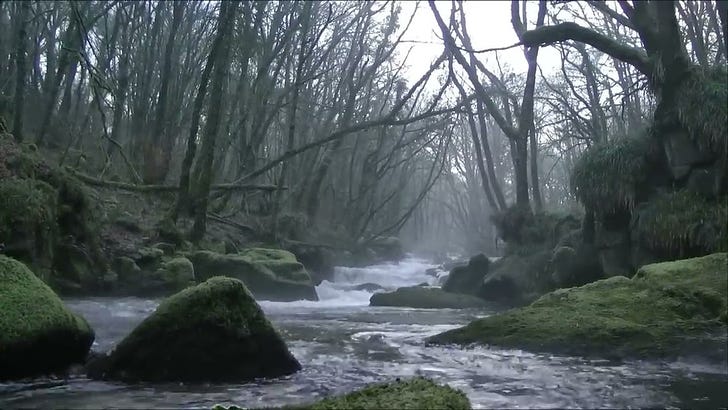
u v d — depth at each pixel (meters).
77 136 19.08
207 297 4.88
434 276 24.34
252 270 14.26
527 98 18.78
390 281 22.67
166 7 21.77
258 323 4.98
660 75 12.96
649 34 13.35
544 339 6.28
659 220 11.91
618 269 12.75
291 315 10.76
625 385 4.55
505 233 17.67
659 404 3.96
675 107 12.58
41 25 19.66
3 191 9.91
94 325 7.57
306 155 27.91
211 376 4.75
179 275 12.53
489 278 15.27
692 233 11.33
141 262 12.70
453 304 13.83
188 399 4.01
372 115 34.56
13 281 4.98
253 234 20.08
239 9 18.00
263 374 4.90
